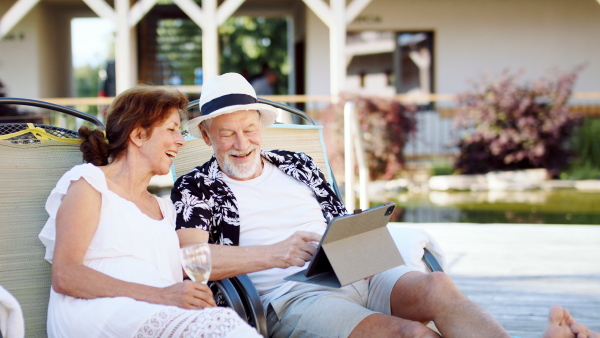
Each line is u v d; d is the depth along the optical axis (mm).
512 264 4582
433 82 11562
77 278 1912
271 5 12633
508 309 3531
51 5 12023
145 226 2082
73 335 1889
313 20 11422
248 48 21938
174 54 12641
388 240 2199
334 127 9219
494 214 7551
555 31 11406
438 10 11445
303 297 2258
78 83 27969
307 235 2242
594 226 6066
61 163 2359
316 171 2664
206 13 8992
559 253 4918
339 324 2096
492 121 10016
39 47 11344
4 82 11289
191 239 2246
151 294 1903
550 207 8055
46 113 8836
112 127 2143
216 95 2385
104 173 2123
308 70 11477
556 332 2004
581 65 10625
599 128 10148
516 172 9992
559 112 9969
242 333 1740
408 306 2203
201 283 1932
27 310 2166
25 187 2270
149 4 9016
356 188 8727
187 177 2414
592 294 3805
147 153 2145
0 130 2314
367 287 2412
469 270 4422
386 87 11695
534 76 11453
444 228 6020
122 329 1829
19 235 2211
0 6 11281
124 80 8984
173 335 1790
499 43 11453
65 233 1949
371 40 11672
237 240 2398
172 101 2143
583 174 10023
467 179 9906
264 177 2545
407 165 10211
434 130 11398
